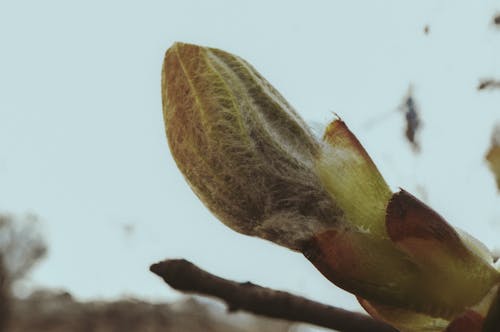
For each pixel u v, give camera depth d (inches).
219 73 4.6
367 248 4.6
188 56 4.7
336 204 4.6
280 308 5.4
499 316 4.4
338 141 4.7
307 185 4.6
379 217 4.7
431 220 4.6
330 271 4.7
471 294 4.6
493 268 4.6
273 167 4.6
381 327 5.4
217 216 4.7
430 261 4.6
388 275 4.6
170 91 4.7
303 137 4.7
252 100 4.7
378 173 4.7
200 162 4.6
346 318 5.4
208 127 4.6
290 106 4.7
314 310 5.5
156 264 5.3
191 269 5.3
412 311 4.7
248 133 4.6
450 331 4.5
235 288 5.4
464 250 4.6
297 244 4.7
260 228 4.7
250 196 4.6
